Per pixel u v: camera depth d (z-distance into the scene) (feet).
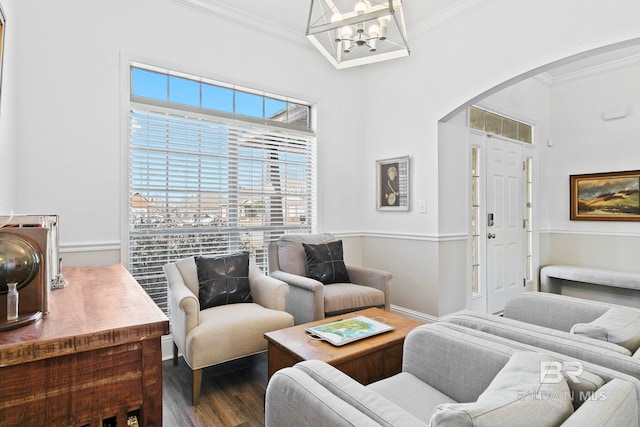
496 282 13.34
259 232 11.03
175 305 7.63
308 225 12.21
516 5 9.11
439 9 10.36
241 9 10.06
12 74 6.73
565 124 15.31
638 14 7.23
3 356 2.43
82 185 8.07
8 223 3.60
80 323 2.97
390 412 2.85
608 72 14.05
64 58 7.88
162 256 9.24
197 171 9.80
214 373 8.26
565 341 4.10
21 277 3.05
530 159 15.12
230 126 10.43
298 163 11.90
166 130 9.32
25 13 7.42
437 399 4.27
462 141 12.00
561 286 14.94
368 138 13.30
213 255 9.45
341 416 2.80
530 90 14.84
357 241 13.32
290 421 3.34
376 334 6.36
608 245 14.07
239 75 10.44
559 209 15.48
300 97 11.79
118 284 4.88
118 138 8.53
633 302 12.96
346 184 13.06
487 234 12.96
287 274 9.61
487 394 2.84
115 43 8.50
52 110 7.72
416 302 11.57
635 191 13.35
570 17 8.16
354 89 13.33
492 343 4.12
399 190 12.14
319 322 7.16
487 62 9.71
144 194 8.99
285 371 3.60
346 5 9.78
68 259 7.89
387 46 11.98
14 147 6.98
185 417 6.44
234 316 7.41
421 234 11.44
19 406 2.51
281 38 11.31
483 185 12.84
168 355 9.07
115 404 2.87
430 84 11.16
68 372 2.69
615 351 3.80
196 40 9.67
